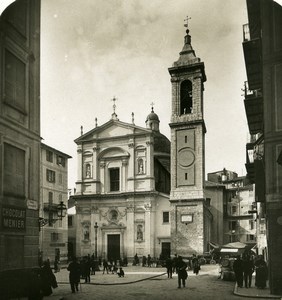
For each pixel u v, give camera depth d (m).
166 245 52.94
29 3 19.28
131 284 25.92
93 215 56.53
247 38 23.67
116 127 57.56
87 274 26.64
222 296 18.98
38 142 20.00
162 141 70.50
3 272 15.80
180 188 51.69
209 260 48.97
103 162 57.62
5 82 17.19
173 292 21.06
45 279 18.58
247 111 25.09
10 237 17.00
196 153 51.78
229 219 70.75
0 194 16.34
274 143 19.03
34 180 19.39
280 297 17.78
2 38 16.86
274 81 19.05
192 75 53.50
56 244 50.03
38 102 20.14
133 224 54.34
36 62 20.12
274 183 18.95
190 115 52.72
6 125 17.19
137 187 55.16
